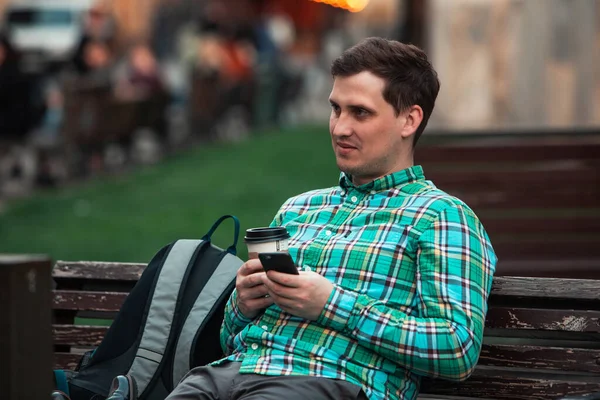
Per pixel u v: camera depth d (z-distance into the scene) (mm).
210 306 5281
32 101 19578
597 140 10688
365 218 4832
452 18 11188
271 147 25266
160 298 5301
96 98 20094
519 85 10992
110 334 5371
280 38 36156
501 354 5047
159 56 31438
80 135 19938
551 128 10914
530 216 10578
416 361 4398
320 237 4902
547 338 5082
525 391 4984
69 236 15141
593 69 10773
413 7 11367
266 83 29672
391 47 4871
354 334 4473
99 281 5973
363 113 4844
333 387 4422
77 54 21734
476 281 4543
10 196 19109
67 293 5836
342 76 4883
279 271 4469
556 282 5004
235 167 22016
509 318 5012
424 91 4898
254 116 29562
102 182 20328
